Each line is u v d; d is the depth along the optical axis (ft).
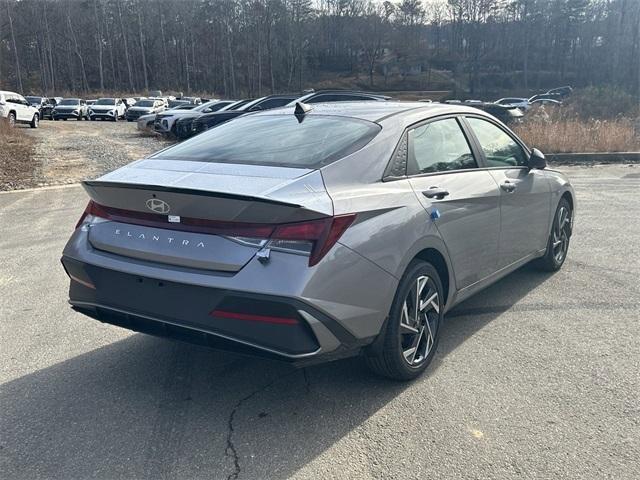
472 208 13.85
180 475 9.41
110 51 378.94
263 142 12.67
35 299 17.71
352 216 10.53
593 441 10.21
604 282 18.67
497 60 356.38
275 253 9.88
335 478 9.30
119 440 10.38
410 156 12.75
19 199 35.22
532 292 17.84
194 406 11.53
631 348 13.91
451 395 11.83
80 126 115.75
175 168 11.87
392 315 11.45
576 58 334.03
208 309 10.18
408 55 390.01
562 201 19.38
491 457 9.78
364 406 11.45
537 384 12.23
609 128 57.36
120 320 11.55
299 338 9.82
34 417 11.12
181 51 382.22
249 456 9.90
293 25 358.43
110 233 11.53
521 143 17.60
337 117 13.47
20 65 373.40
